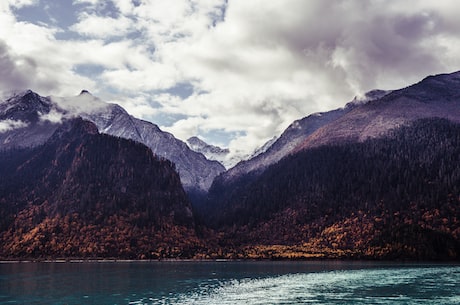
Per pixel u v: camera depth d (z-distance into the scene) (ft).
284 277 645.92
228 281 595.88
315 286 529.04
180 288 519.60
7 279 619.67
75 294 470.80
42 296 456.45
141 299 436.35
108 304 407.85
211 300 428.15
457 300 414.21
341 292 474.08
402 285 527.40
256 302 414.41
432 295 444.96
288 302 412.98
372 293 463.42
